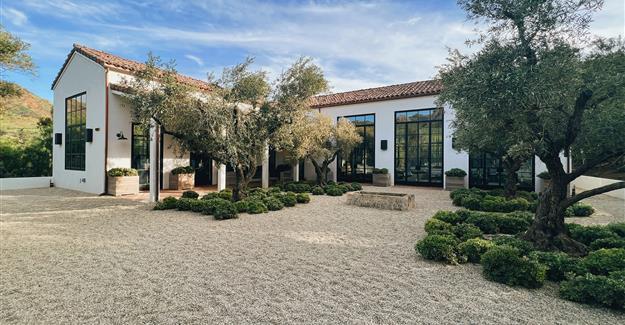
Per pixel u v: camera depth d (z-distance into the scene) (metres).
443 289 3.53
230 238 5.67
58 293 3.34
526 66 3.95
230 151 8.23
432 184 14.93
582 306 3.14
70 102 13.09
